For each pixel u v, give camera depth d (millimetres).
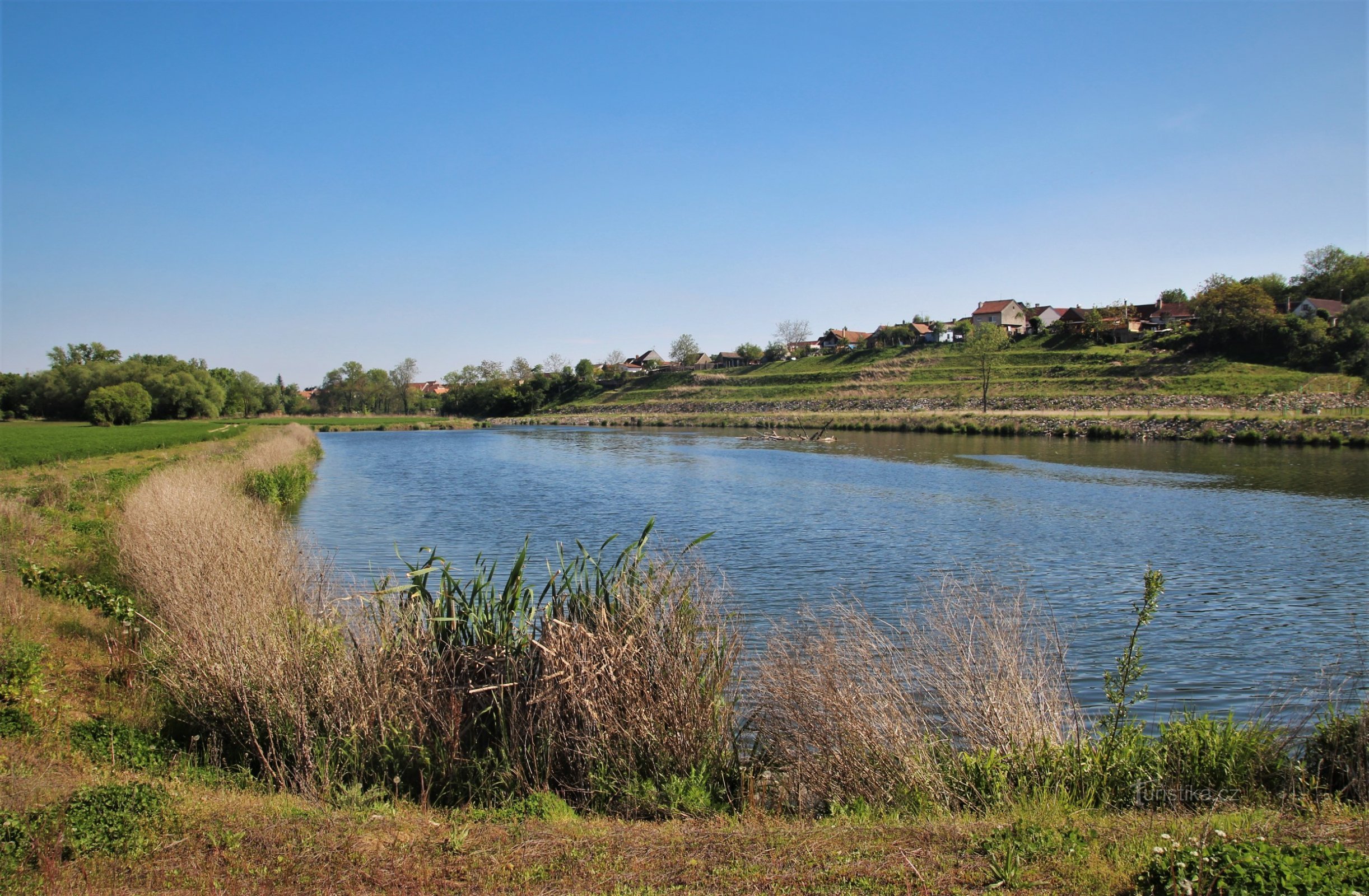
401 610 10328
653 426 121375
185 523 17297
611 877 6453
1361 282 119625
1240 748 8672
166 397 126688
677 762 8891
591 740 9000
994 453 60594
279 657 9914
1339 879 5469
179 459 46938
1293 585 21219
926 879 6227
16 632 12344
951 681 9828
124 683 11859
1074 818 7473
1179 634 17047
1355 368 91688
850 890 6102
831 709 8922
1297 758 9000
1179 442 65438
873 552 25844
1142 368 106562
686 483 46406
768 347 180625
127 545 17906
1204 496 37438
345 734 9445
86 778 8219
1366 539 27266
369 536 29859
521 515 34844
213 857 6711
